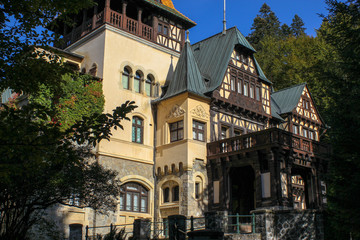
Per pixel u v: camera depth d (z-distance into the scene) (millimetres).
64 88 20969
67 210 20344
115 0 26641
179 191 23062
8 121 7352
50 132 7762
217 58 27078
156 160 24969
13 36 8750
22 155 7500
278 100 34406
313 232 15453
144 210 24062
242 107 26516
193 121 24047
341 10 15391
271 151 21203
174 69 27969
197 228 18141
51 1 8547
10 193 11734
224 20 28625
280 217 15734
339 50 15445
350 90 14375
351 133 13469
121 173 23047
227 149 23359
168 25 28438
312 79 38250
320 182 24266
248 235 15391
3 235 11805
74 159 8344
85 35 26125
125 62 25062
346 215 12883
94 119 8445
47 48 9320
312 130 34312
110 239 16609
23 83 8758
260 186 21547
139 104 25156
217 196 23188
